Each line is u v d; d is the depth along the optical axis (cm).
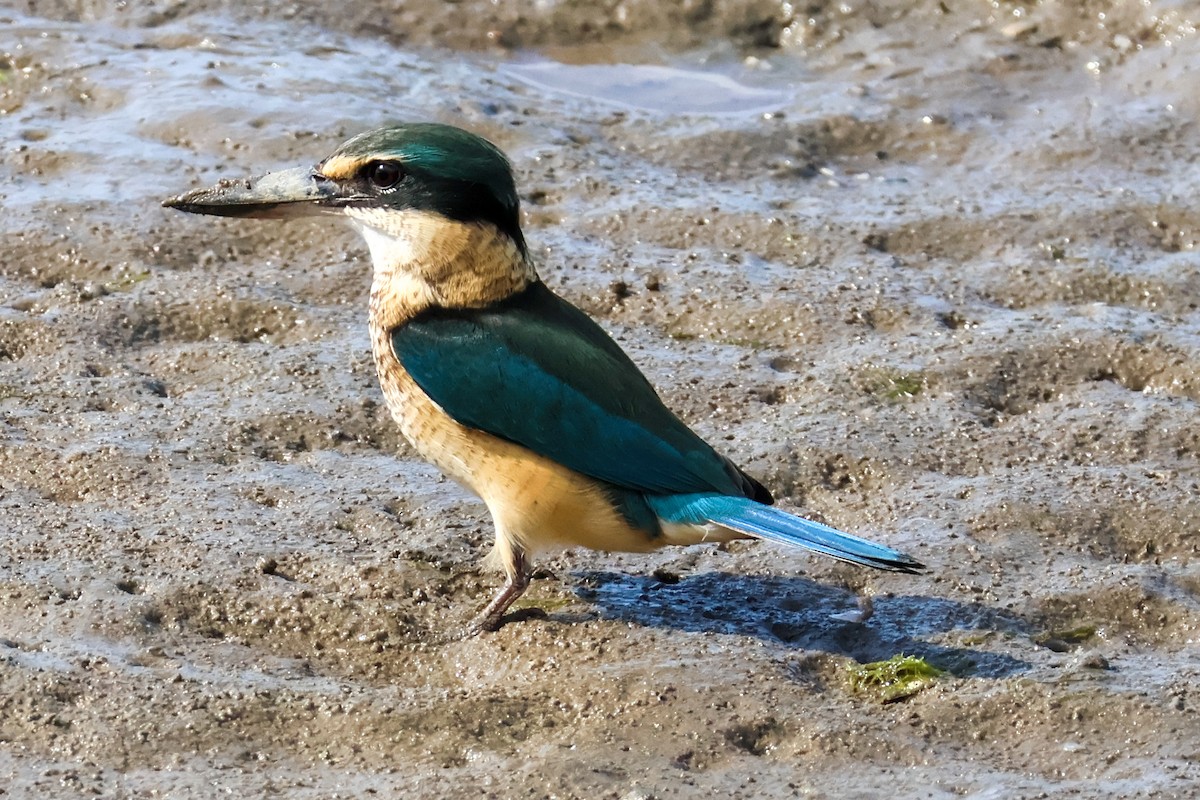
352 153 1074
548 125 1881
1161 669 1005
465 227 1052
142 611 1033
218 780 880
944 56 2064
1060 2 2109
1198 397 1383
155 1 2127
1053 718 955
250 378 1358
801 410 1334
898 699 979
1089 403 1354
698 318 1495
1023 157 1836
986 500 1203
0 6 2103
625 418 1028
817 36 2139
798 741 934
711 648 1016
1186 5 2053
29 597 1038
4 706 927
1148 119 1898
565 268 1570
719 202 1703
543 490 1028
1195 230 1672
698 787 887
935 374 1383
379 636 1041
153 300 1464
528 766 893
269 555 1103
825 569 1129
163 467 1215
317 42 2061
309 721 939
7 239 1561
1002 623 1062
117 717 925
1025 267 1594
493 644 1033
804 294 1518
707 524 1020
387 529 1157
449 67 2045
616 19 2170
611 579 1116
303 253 1588
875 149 1878
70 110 1866
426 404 1048
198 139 1784
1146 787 877
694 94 2022
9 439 1238
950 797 879
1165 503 1202
